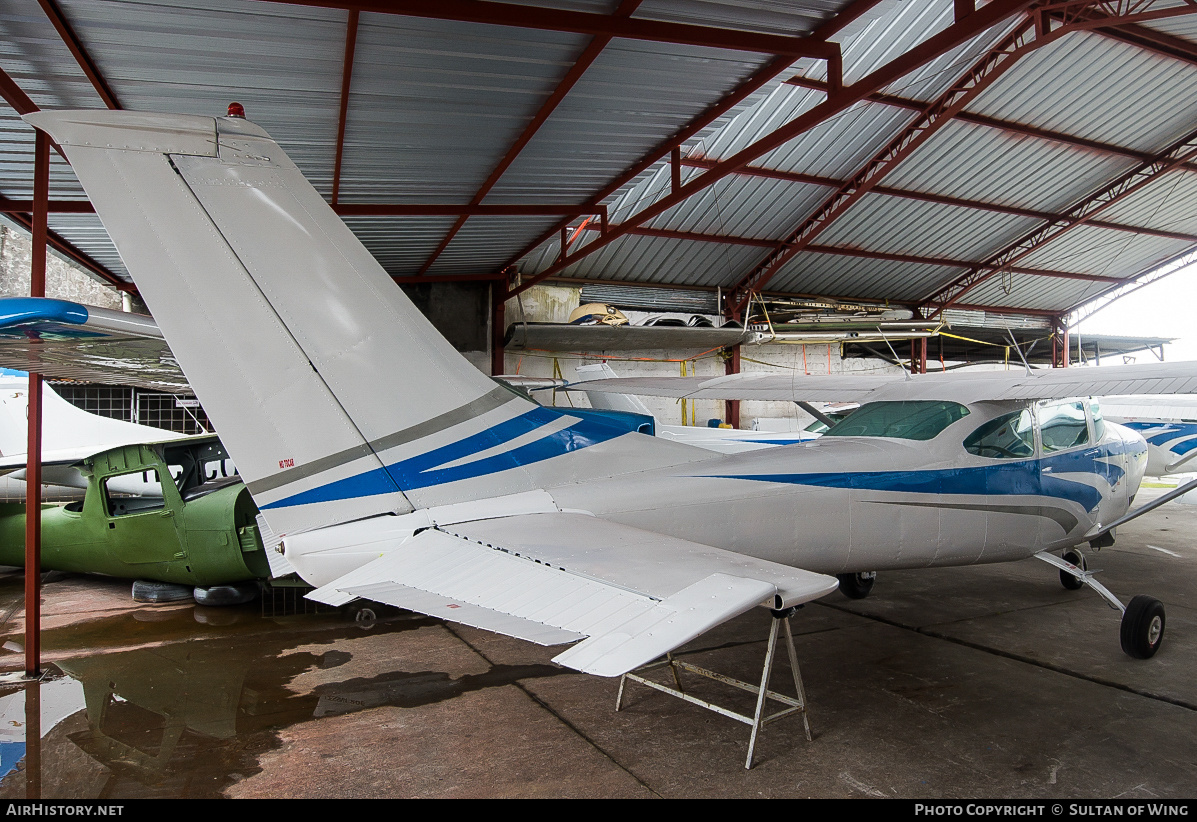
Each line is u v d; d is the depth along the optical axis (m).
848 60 8.64
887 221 13.27
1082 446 4.71
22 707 3.41
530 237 9.86
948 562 4.19
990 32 8.98
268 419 2.49
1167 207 14.16
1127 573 6.38
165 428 11.46
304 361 2.55
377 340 2.67
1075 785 2.67
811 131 10.30
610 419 4.19
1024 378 4.34
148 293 2.36
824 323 14.77
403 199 7.50
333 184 6.90
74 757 2.89
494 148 6.43
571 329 12.53
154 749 2.96
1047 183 12.88
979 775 2.74
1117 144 12.15
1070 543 4.75
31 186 6.01
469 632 4.65
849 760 2.86
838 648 4.30
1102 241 15.23
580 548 2.26
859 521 3.75
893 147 11.09
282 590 5.50
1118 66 10.27
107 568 5.72
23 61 4.33
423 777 2.72
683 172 10.22
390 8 4.00
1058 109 11.00
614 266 13.30
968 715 3.31
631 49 5.04
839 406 10.39
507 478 2.95
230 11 4.04
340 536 2.55
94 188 2.31
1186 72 10.55
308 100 5.21
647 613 1.69
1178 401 7.05
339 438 2.59
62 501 8.53
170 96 4.94
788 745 3.00
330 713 3.33
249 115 5.35
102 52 4.31
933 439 4.09
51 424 7.98
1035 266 15.88
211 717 3.29
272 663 4.04
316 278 2.58
